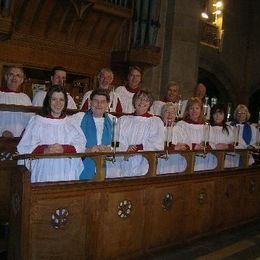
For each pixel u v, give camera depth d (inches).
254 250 191.3
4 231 156.8
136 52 300.5
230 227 216.5
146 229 166.4
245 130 255.1
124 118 185.9
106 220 150.9
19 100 205.5
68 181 141.6
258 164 256.7
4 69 261.7
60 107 155.0
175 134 205.2
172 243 180.2
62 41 285.1
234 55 539.8
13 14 242.1
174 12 352.5
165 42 355.6
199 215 194.7
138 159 180.1
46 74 291.3
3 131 180.5
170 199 176.4
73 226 141.6
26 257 129.2
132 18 303.9
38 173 150.6
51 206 135.5
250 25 557.3
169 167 197.6
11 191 140.9
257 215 242.2
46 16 267.7
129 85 248.7
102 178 149.5
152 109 258.4
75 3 258.4
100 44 306.0
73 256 142.7
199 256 177.2
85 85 307.1
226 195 212.2
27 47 269.3
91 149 159.0
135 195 160.2
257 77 569.6
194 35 366.9
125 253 159.3
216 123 233.3
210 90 560.7
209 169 211.5
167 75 352.8
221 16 505.4
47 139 153.0
